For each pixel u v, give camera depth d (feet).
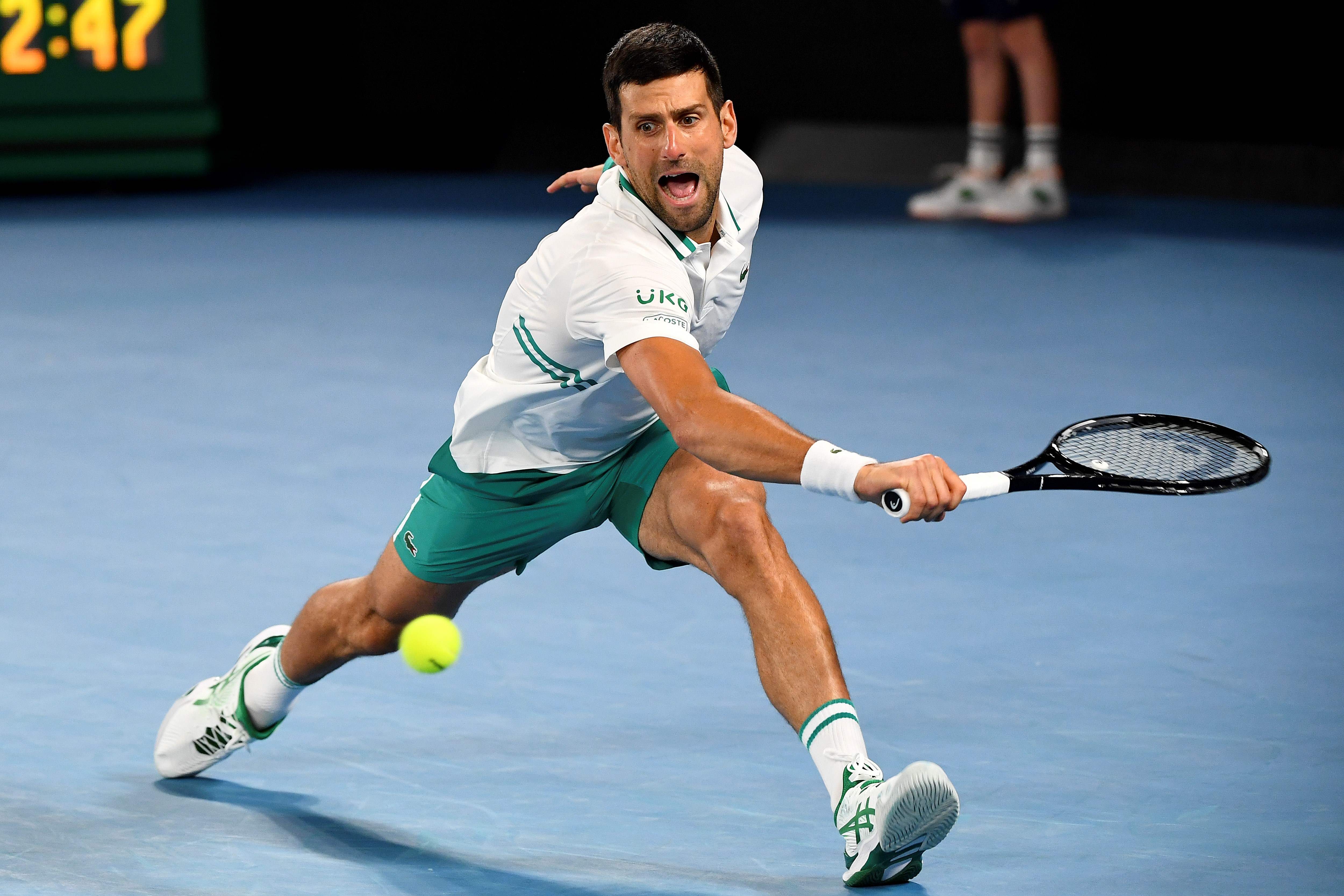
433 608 36.22
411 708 41.83
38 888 31.37
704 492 32.86
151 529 57.62
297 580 52.21
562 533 35.50
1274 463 65.16
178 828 34.60
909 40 143.64
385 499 61.16
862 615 48.55
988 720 40.22
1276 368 81.76
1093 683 42.70
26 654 45.60
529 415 33.37
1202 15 134.72
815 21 146.20
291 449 68.44
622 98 30.40
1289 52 132.16
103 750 39.19
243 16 149.18
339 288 104.99
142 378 81.46
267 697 36.83
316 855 33.12
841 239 120.78
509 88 154.81
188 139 136.67
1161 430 34.14
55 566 53.52
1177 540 55.57
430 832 34.30
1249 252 113.39
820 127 148.87
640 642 46.57
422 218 131.13
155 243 120.98
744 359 84.84
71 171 135.44
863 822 29.50
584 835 34.01
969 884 31.22
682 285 30.81
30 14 131.64
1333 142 132.26
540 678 43.80
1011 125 142.61
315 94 157.07
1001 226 125.39
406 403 76.43
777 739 39.47
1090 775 36.70
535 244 120.37
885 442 68.33
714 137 30.68
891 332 91.35
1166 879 31.32
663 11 149.79
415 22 154.40
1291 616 47.75
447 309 98.48
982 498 29.07
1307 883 31.12
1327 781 36.17
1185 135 138.00
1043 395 76.69
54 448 68.64
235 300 101.35
